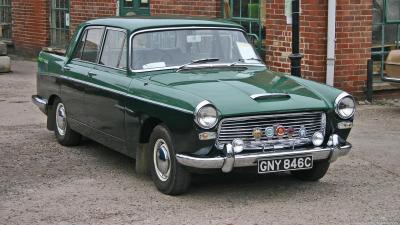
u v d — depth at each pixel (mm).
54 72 8680
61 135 8734
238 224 5613
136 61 7016
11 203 6270
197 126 5863
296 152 6145
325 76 10969
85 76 7754
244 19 12758
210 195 6469
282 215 5852
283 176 7172
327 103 6371
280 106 6102
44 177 7191
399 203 6207
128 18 7699
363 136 9062
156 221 5711
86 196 6469
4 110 11406
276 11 11602
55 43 19109
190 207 6090
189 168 6082
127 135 6914
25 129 9844
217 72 6941
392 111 10734
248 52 7508
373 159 7906
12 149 8539
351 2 10969
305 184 6863
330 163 7168
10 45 20938
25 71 16891
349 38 11062
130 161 7910
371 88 11344
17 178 7148
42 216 5879
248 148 6062
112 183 6926
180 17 7770
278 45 11656
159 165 6488
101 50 7680
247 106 6000
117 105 7008
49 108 9031
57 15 18906
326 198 6363
